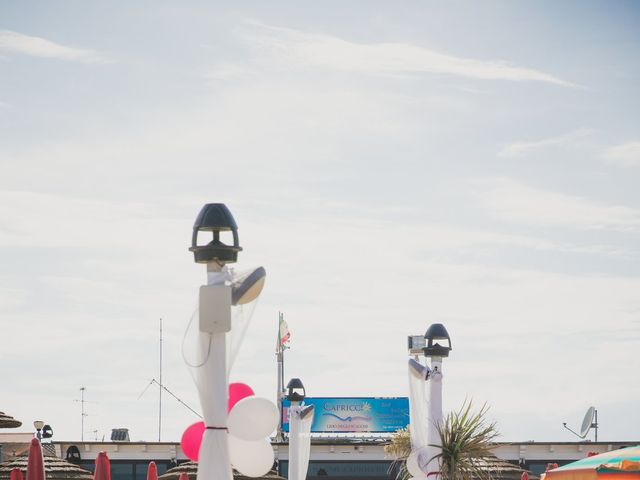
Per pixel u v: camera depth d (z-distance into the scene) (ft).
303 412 120.37
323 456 183.11
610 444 180.96
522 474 112.47
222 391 46.03
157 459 177.47
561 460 180.86
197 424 51.62
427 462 81.25
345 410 207.72
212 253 46.34
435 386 82.33
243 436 46.91
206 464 45.52
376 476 182.80
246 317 46.96
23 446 168.35
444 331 82.74
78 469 109.91
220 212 46.70
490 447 82.94
